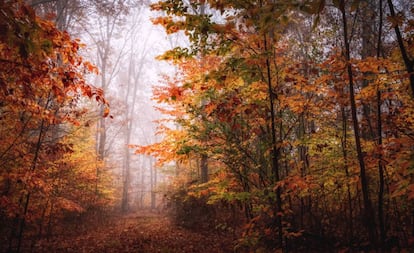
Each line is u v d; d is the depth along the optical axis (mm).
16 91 4582
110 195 18797
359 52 8109
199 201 13188
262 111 5926
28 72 3658
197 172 15227
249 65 4543
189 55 4672
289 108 6793
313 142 6207
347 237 7594
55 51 3855
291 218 7992
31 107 5129
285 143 5168
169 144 6551
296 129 7914
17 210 6980
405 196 6105
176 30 4469
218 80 4711
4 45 3311
